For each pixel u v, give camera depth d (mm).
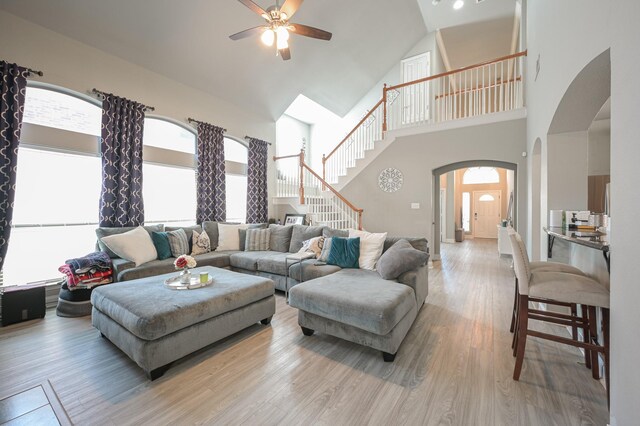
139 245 3701
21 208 3428
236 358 2295
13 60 3248
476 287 4254
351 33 6137
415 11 6371
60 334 2730
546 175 3195
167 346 2059
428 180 5895
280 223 6656
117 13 3723
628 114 1320
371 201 6500
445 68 8398
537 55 3752
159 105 4680
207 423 1611
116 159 4055
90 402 1789
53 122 3662
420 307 3119
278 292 4117
